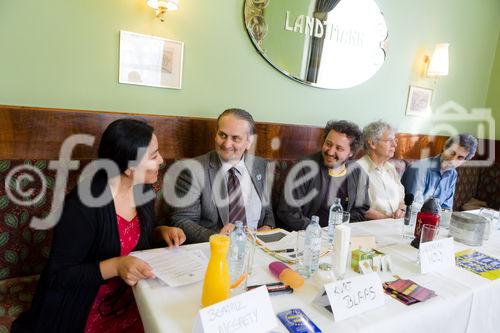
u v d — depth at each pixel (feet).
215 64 6.58
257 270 3.50
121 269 3.29
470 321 3.46
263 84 7.19
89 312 3.59
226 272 2.72
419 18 9.09
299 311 2.81
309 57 7.53
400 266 3.90
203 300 2.72
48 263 3.47
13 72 5.09
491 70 11.03
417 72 9.45
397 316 2.85
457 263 4.07
